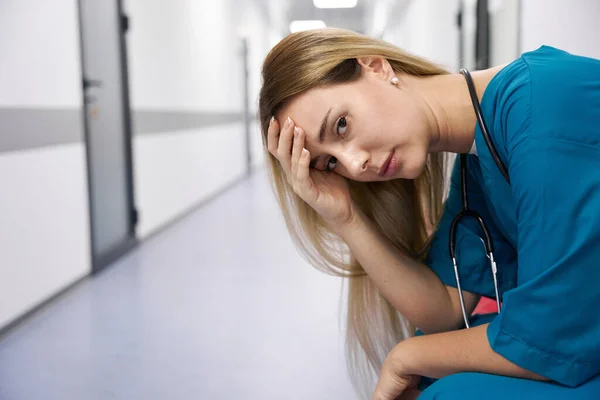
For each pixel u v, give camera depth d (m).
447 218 1.09
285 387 1.67
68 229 2.77
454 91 0.96
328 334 2.08
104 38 3.35
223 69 6.81
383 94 0.91
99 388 1.70
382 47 0.95
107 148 3.38
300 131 0.93
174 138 4.73
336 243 1.14
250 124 9.05
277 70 0.94
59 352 1.99
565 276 0.72
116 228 3.53
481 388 0.78
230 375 1.76
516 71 0.84
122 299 2.60
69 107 2.79
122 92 3.65
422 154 0.92
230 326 2.20
